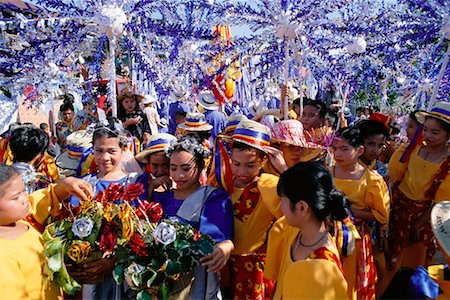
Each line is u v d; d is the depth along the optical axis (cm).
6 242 197
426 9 354
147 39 352
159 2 347
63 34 330
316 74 371
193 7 350
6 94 387
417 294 222
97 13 330
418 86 385
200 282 231
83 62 345
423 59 379
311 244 186
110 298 234
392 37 365
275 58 376
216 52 370
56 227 215
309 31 358
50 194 232
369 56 371
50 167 356
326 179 186
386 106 460
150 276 206
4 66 318
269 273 224
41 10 322
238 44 369
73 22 331
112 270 221
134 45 348
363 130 336
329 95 590
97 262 215
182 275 217
